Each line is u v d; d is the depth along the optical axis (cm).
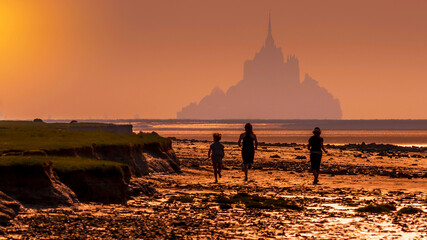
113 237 4844
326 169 14162
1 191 5931
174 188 8969
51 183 6359
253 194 8350
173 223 5562
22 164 6244
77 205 6450
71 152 8962
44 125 19362
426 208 7050
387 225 5672
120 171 7131
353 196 8294
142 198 7450
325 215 6303
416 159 19700
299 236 5053
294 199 7788
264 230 5306
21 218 5519
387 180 11125
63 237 4791
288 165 15325
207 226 5462
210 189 8950
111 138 11875
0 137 10844
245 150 10456
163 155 12056
